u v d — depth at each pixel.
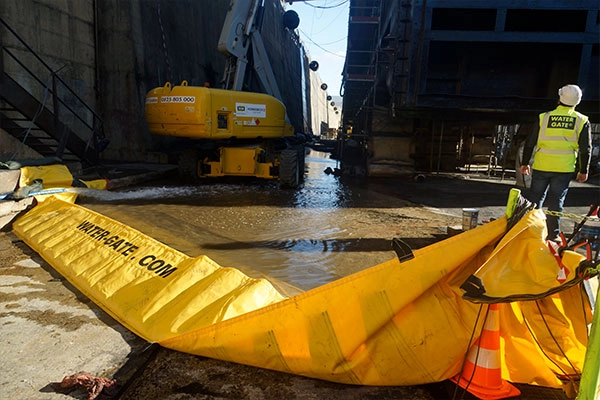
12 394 2.05
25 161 6.66
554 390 2.12
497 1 8.12
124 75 12.60
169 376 2.25
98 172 9.11
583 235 3.84
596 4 7.88
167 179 10.42
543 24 8.73
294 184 9.11
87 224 4.48
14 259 4.16
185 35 16.73
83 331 2.73
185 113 8.23
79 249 4.00
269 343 2.24
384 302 2.01
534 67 8.86
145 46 13.34
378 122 11.55
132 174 9.63
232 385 2.17
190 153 9.55
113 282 3.30
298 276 3.98
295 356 2.18
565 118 4.58
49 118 7.96
